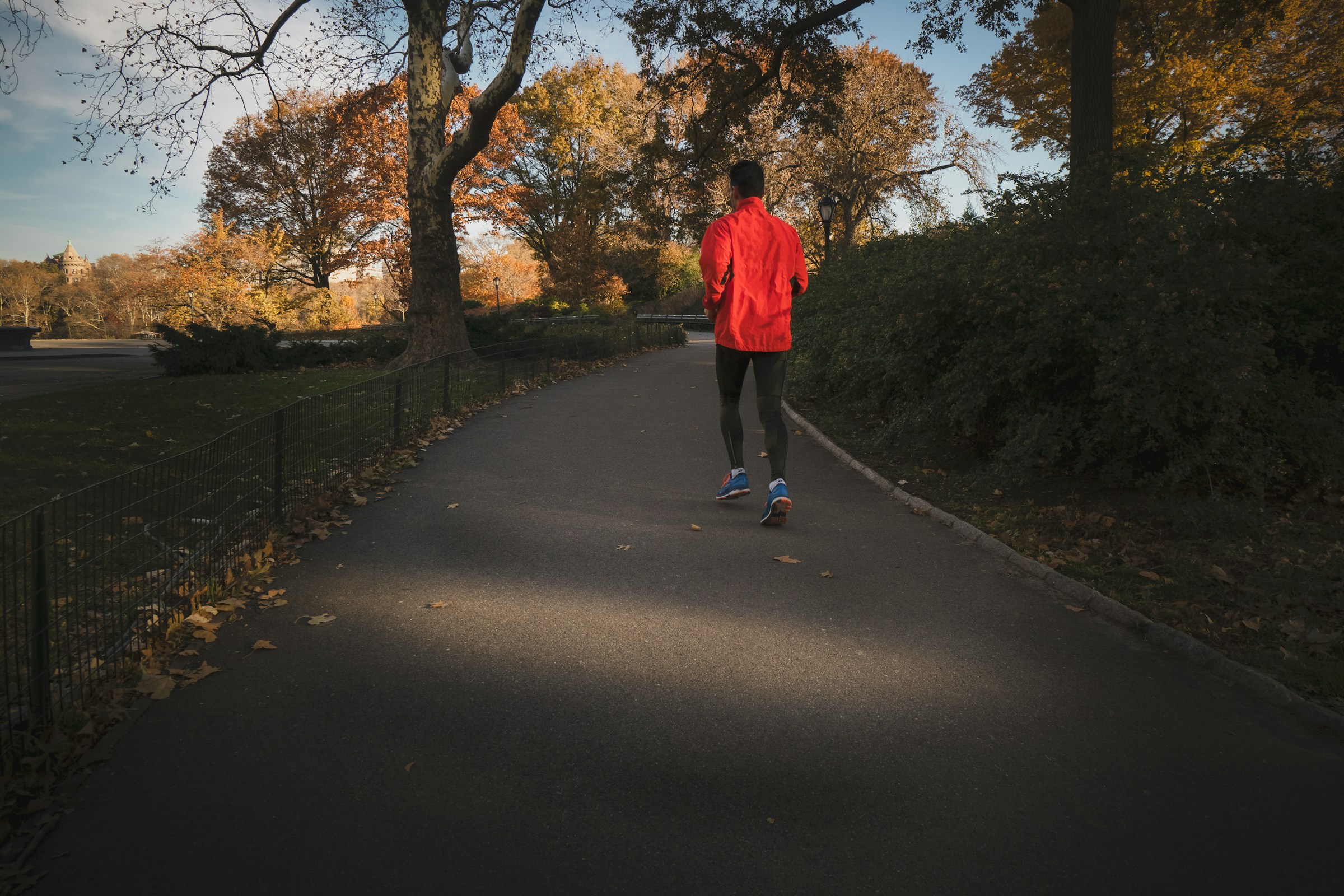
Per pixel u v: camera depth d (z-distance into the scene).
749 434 9.48
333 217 38.84
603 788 2.50
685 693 3.14
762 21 15.55
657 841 2.25
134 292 40.41
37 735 2.71
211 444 4.43
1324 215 6.05
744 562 4.78
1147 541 5.09
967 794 2.50
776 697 3.12
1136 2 16.50
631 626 3.79
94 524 3.22
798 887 2.07
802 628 3.81
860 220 34.44
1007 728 2.92
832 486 6.95
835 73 16.80
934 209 32.84
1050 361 5.99
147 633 3.56
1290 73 19.16
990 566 4.83
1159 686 3.29
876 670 3.38
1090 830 2.33
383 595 4.19
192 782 2.51
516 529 5.42
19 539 4.51
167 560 4.16
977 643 3.68
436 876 2.09
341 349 19.03
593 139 40.59
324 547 5.03
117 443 8.15
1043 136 22.80
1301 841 2.28
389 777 2.54
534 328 22.05
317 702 3.04
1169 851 2.23
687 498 6.34
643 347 25.92
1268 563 4.53
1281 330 6.03
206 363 16.36
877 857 2.20
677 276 56.38
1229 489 5.83
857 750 2.75
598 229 47.53
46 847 2.19
